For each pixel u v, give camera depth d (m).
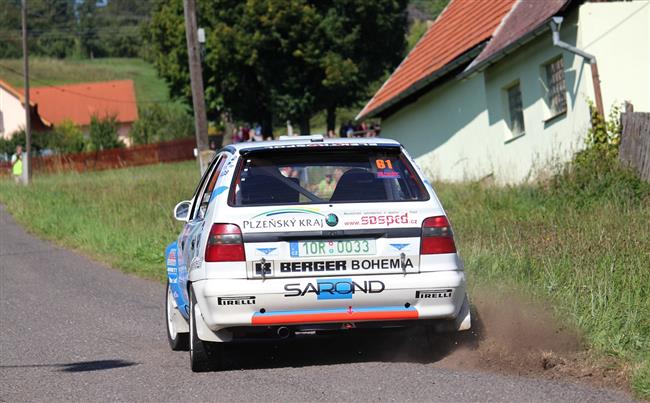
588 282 22.97
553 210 41.72
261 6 134.88
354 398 16.39
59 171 117.19
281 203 18.48
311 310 18.14
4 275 40.44
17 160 101.88
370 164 19.17
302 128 146.12
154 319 27.84
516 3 62.06
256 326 18.19
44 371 21.05
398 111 80.88
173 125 185.25
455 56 66.31
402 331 22.06
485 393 16.31
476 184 55.81
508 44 52.84
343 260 18.20
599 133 47.34
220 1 139.75
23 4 117.38
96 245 46.84
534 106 55.84
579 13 49.09
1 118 194.38
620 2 49.16
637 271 23.98
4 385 19.69
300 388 17.41
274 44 137.25
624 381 16.78
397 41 144.88
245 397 16.98
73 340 25.03
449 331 18.98
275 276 18.12
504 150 60.94
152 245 42.25
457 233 36.34
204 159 52.12
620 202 40.81
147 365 21.00
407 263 18.33
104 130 173.38
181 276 21.23
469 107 66.12
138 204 60.38
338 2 138.75
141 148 153.75
